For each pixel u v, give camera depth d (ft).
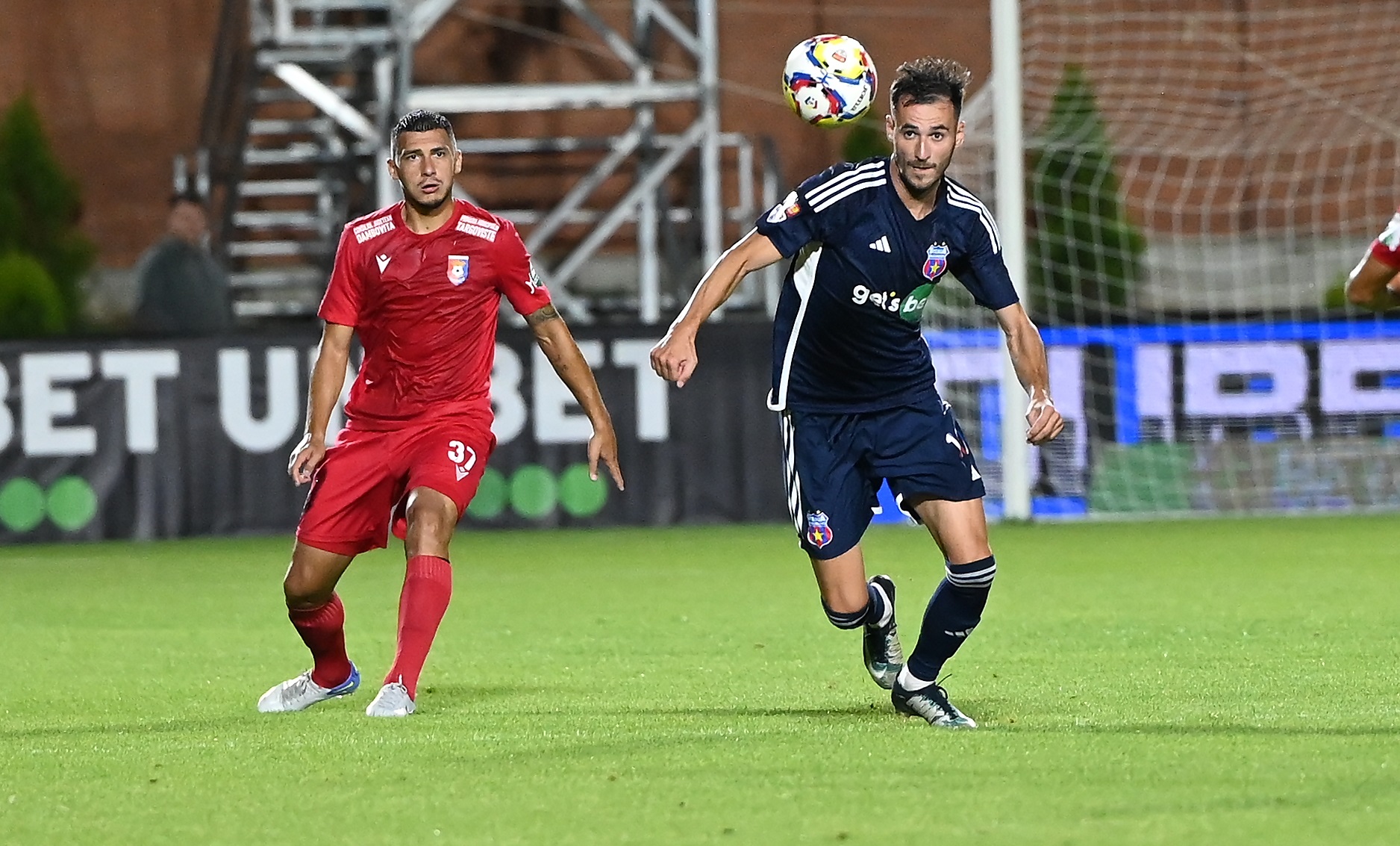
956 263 55.26
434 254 60.59
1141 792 42.91
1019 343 55.67
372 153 189.06
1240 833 38.34
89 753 51.72
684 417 153.48
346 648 79.71
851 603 57.16
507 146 212.23
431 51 223.10
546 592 105.19
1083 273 183.62
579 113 223.51
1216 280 212.64
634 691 65.10
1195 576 108.68
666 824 40.14
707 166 199.41
